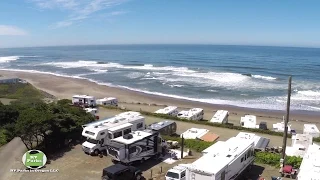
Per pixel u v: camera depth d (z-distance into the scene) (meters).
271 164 27.38
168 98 69.00
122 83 90.19
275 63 160.38
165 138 33.84
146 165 27.12
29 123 27.64
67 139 31.67
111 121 32.06
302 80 96.19
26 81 88.12
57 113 32.06
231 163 21.20
